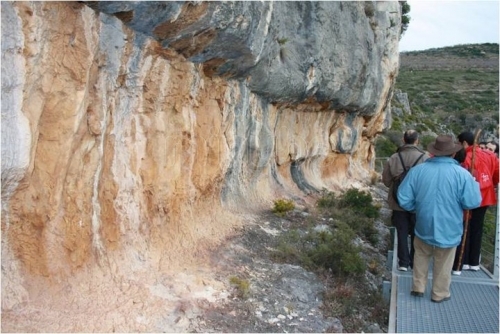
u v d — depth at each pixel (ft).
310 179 45.52
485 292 19.42
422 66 270.26
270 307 19.83
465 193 17.26
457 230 17.71
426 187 17.69
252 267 23.21
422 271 18.78
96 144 16.83
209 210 26.43
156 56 19.10
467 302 18.52
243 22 21.31
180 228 22.35
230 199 30.09
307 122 43.34
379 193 56.75
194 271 20.74
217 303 18.83
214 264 22.12
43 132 14.96
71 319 14.90
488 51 290.35
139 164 19.70
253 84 29.53
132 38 17.49
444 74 242.78
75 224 16.16
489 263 25.07
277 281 22.22
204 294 19.10
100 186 17.74
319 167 48.44
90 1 15.21
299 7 33.94
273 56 29.58
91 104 16.47
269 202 35.42
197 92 23.24
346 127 52.11
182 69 21.02
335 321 20.31
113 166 18.33
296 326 19.07
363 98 50.29
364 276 25.67
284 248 25.77
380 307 22.50
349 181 56.03
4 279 14.21
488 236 41.04
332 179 51.72
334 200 40.40
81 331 14.61
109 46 16.69
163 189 20.90
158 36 18.40
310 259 25.17
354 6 45.32
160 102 20.43
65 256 15.90
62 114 15.11
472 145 21.25
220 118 26.21
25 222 14.85
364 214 39.09
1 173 13.12
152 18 17.07
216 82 25.05
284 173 41.19
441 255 18.15
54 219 15.52
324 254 25.35
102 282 16.89
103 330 15.06
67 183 15.88
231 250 24.29
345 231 31.48
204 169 24.76
